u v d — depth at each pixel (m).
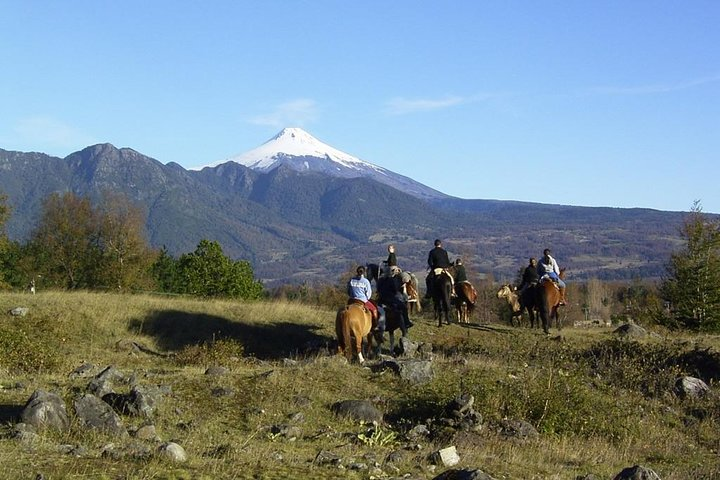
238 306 31.36
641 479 10.88
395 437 14.16
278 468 10.78
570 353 23.44
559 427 15.47
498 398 15.95
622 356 22.67
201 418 14.14
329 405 15.67
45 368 19.62
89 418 12.38
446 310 29.75
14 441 11.24
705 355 23.23
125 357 25.02
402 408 15.87
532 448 14.06
